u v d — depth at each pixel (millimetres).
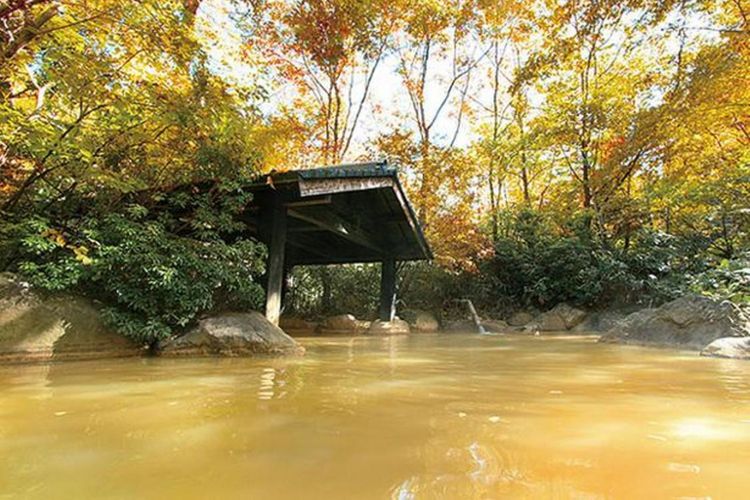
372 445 1372
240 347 4117
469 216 12359
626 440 1446
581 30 8734
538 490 1024
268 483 1061
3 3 3605
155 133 5074
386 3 11383
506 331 9664
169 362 3604
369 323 9164
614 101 11219
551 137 12016
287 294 11008
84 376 2814
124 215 4551
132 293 3988
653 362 3686
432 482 1071
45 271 3766
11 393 2229
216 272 4367
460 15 12625
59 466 1171
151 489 1021
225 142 4949
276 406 1935
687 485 1064
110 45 4656
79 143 4297
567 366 3426
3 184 4586
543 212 13359
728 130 9781
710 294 6301
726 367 3363
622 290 10484
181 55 4758
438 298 12375
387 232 8742
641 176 11828
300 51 11375
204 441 1408
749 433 1545
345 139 13453
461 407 1933
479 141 14422
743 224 9547
